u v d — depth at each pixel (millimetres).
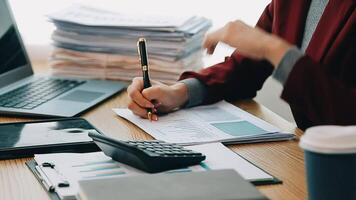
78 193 793
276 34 1501
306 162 761
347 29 1299
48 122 1229
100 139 997
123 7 2074
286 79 1026
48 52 2039
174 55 1671
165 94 1333
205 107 1415
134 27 1679
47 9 2039
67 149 1077
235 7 2062
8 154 1047
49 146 1068
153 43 1682
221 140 1141
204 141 1129
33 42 2041
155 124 1259
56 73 1767
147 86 1361
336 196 739
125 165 973
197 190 719
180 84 1402
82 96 1478
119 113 1345
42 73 1802
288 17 1491
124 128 1246
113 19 1771
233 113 1354
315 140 733
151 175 782
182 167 968
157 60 1684
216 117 1316
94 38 1725
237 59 1521
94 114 1355
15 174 975
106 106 1430
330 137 727
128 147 945
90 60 1735
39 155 1025
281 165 1032
